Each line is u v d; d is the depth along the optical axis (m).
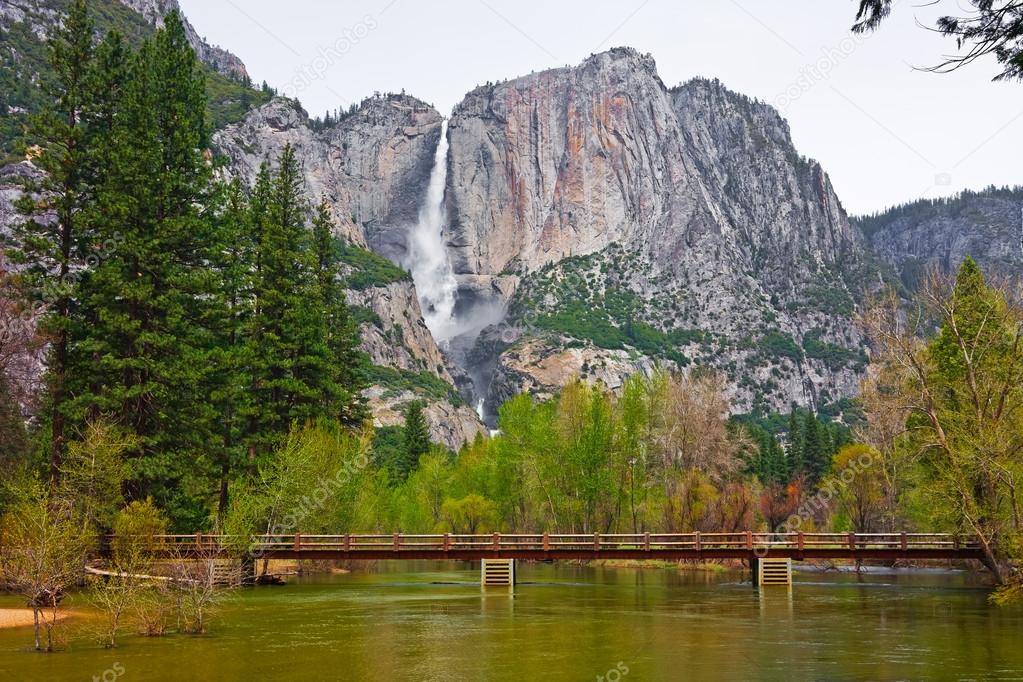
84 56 53.44
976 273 59.50
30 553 33.00
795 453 165.12
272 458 61.66
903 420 78.38
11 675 26.80
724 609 45.62
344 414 80.69
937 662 29.48
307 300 68.75
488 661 29.67
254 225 70.81
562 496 88.81
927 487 52.06
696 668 28.41
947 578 69.88
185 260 59.75
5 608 41.19
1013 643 33.59
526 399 98.38
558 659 30.14
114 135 54.50
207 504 66.00
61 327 50.28
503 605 47.84
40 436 62.62
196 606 38.62
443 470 117.56
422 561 108.75
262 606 47.12
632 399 89.38
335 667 28.41
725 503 86.62
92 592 42.69
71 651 31.39
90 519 45.44
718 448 90.81
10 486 41.50
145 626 36.38
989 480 48.41
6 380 55.12
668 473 91.88
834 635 35.84
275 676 26.88
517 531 103.00
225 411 65.62
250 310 67.12
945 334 57.31
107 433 49.06
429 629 37.59
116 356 53.12
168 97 65.50
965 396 51.34
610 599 51.25
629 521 95.31
